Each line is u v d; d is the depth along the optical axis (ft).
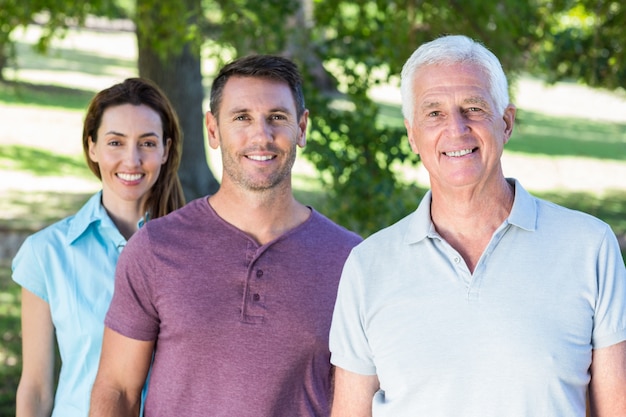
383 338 10.41
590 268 10.02
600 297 9.99
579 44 36.73
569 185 71.46
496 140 10.26
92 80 108.06
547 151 86.02
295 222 12.23
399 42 32.07
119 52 136.46
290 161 12.00
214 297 11.68
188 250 11.89
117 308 12.12
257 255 11.80
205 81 103.30
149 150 13.80
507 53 31.89
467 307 10.04
